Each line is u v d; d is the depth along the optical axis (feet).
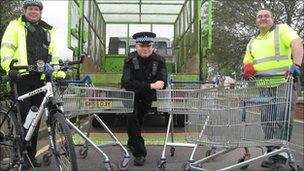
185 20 45.37
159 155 25.63
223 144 18.71
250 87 18.57
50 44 22.72
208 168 21.94
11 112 19.54
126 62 22.62
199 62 35.55
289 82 18.33
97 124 34.86
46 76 18.61
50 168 21.08
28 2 21.91
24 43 21.68
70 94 19.13
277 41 21.56
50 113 17.65
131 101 21.31
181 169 21.99
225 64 97.76
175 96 21.36
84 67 36.78
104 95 20.30
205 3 35.73
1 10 48.08
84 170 21.71
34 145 21.08
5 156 19.61
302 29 83.25
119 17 51.78
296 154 28.48
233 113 18.78
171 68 46.42
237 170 21.93
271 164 22.11
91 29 41.57
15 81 19.38
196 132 19.97
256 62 22.12
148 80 22.56
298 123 59.26
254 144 18.56
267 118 18.51
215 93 19.25
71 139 16.30
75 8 34.71
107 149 27.30
